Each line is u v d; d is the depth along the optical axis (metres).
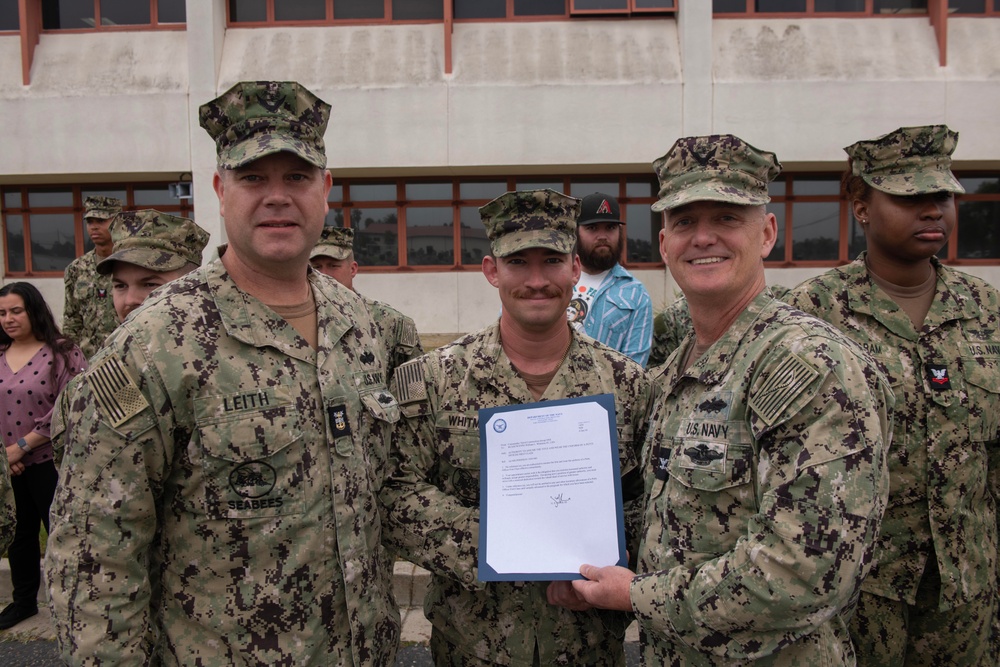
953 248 12.16
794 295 2.26
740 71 11.26
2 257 12.34
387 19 11.77
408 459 2.03
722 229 1.58
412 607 3.62
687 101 11.20
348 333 1.79
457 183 12.12
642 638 1.69
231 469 1.51
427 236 12.24
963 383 2.04
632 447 2.05
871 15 11.56
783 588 1.29
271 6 11.82
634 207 12.08
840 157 11.22
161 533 1.57
